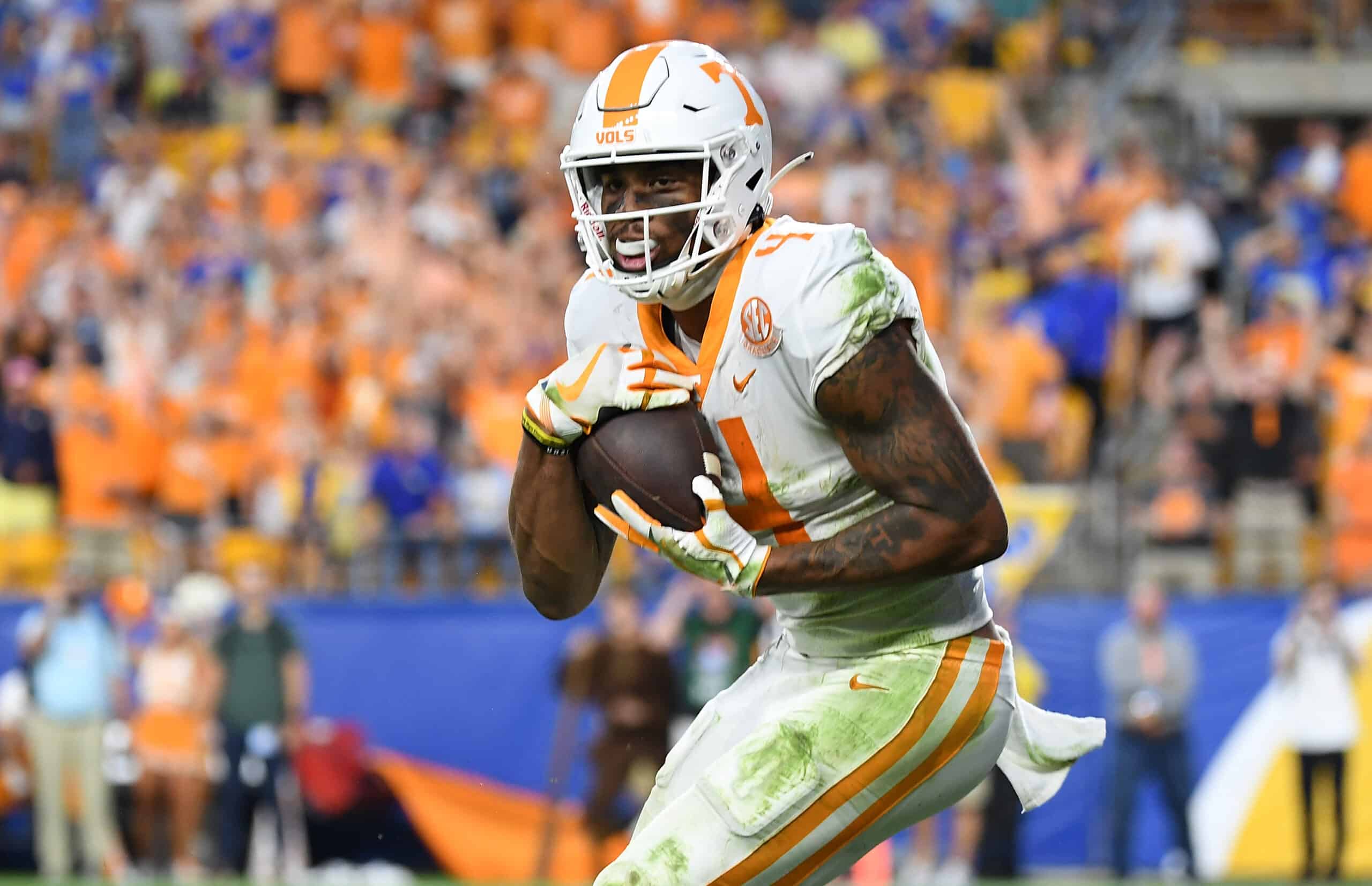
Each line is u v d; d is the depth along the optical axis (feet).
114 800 105.09
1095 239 143.33
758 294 36.68
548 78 174.09
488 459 119.75
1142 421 132.67
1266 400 117.50
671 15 176.55
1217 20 189.06
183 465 117.80
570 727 107.14
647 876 36.14
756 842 36.83
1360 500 115.65
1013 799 106.11
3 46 170.60
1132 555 113.70
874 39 176.86
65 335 128.06
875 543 35.99
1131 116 174.60
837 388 35.94
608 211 38.73
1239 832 107.76
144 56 173.37
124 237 149.59
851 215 147.02
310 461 117.08
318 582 114.62
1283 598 109.60
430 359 126.41
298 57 171.83
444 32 175.83
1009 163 163.84
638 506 37.17
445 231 146.41
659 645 103.81
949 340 132.26
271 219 150.10
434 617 108.68
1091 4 182.70
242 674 103.96
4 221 150.41
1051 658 108.99
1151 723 104.83
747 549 36.55
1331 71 185.68
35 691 103.60
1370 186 157.38
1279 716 108.58
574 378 37.96
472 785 107.24
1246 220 151.12
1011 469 123.44
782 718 37.86
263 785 104.42
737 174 38.09
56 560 114.01
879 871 105.50
